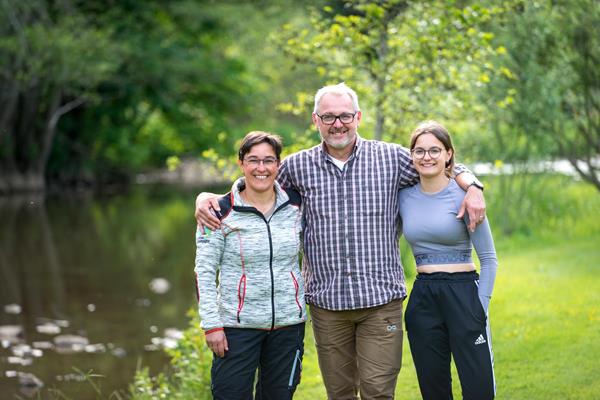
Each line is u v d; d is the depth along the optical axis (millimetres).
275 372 7047
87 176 65188
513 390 9109
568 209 23047
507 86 18078
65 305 20391
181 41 56812
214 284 6879
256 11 54531
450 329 7004
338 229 7211
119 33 54531
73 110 61500
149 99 58250
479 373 6926
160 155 73438
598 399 8570
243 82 57188
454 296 6980
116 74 55312
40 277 24266
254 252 6836
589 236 20266
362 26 13266
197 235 6977
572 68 17781
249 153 6836
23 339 16938
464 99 13320
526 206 22562
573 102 18672
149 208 46188
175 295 21391
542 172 23344
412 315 7152
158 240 32219
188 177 76812
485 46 12945
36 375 14312
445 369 7188
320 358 7520
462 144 21547
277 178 7465
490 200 23672
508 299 13461
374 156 7297
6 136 54656
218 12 54594
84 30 50906
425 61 13000
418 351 7148
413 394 9445
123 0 53906
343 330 7391
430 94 13391
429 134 6945
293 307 6941
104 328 17875
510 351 10547
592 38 16906
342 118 7125
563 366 9766
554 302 12961
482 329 6965
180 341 12008
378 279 7199
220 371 6934
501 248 19797
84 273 24812
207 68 55938
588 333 11031
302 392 10047
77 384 13688
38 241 32312
